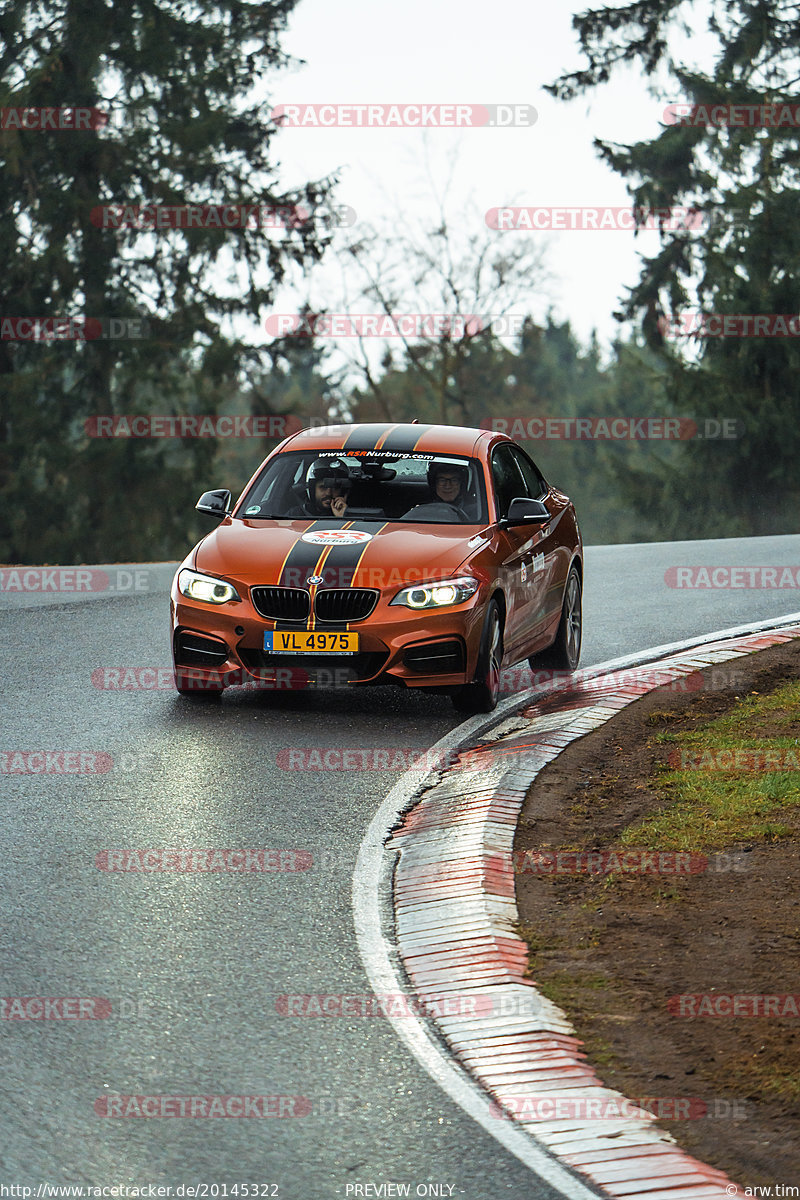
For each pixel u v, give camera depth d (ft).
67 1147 45.32
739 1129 47.62
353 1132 47.11
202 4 514.27
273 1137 46.52
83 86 468.75
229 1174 44.11
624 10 522.88
